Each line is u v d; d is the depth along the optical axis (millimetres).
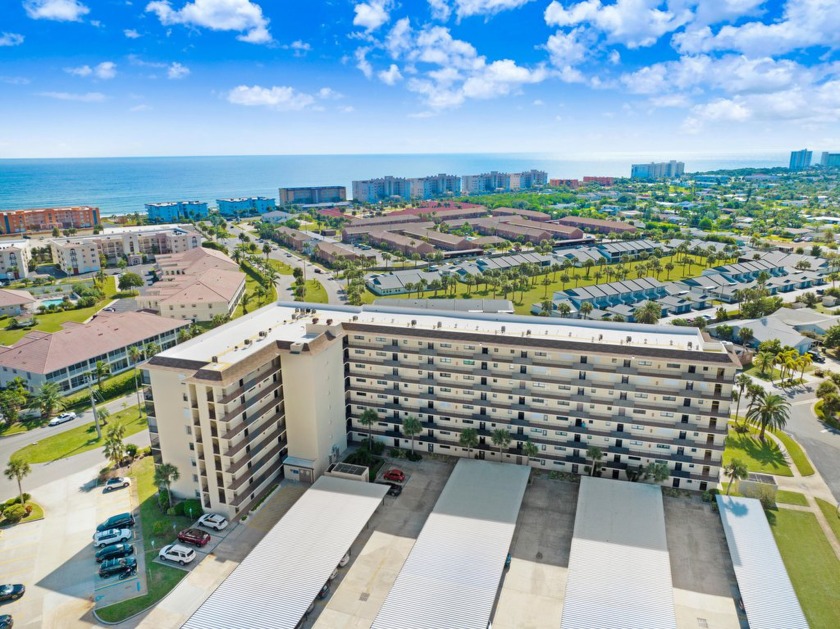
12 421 138375
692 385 101625
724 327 191375
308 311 132125
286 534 88312
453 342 113062
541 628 75188
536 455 111188
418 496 104625
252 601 75125
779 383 156875
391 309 129750
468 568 80188
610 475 108375
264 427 103750
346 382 122375
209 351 104250
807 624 71438
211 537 94188
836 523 97000
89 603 80312
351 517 92562
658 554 82625
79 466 117062
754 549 84688
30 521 98688
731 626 75125
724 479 108312
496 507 94375
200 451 98188
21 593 81688
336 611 78312
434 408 118375
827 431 130125
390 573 85500
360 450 116562
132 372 163750
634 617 71750
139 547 92062
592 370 104938
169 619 77375
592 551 83250
